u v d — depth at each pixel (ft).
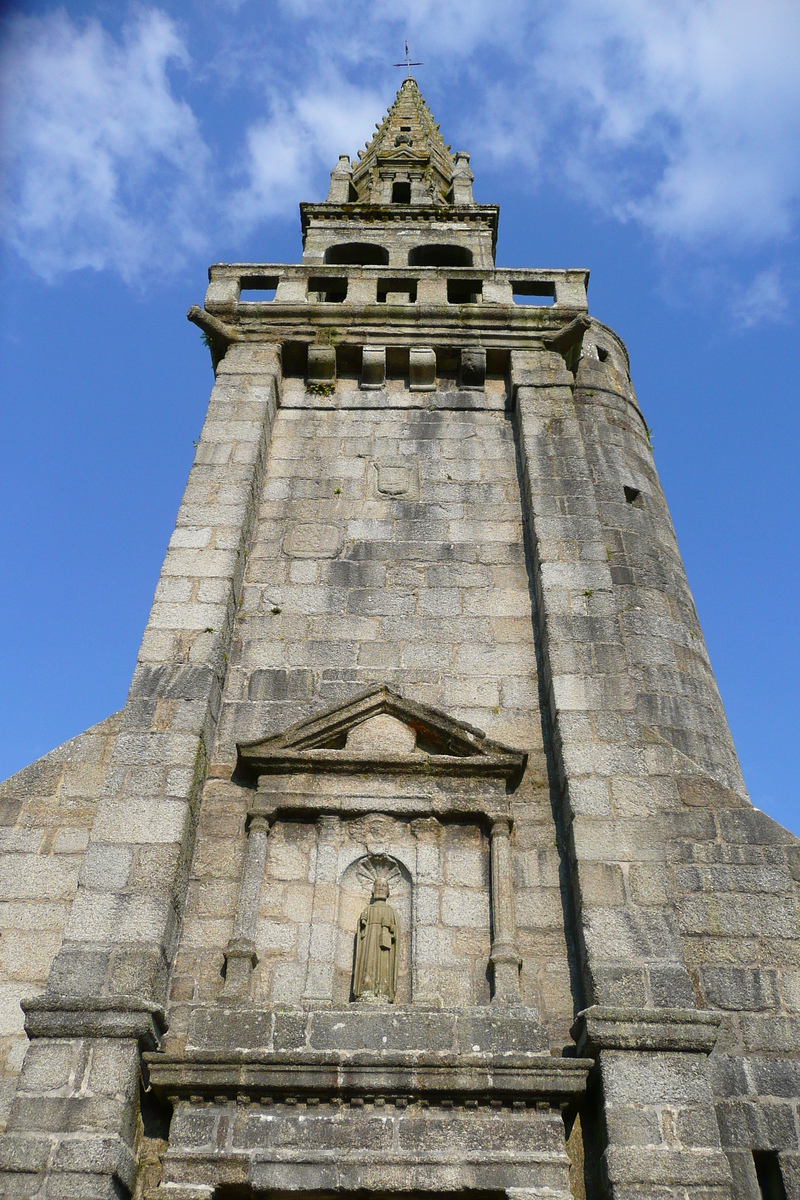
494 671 41.37
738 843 37.55
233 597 42.65
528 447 48.06
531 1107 29.30
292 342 53.72
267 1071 29.48
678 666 53.16
